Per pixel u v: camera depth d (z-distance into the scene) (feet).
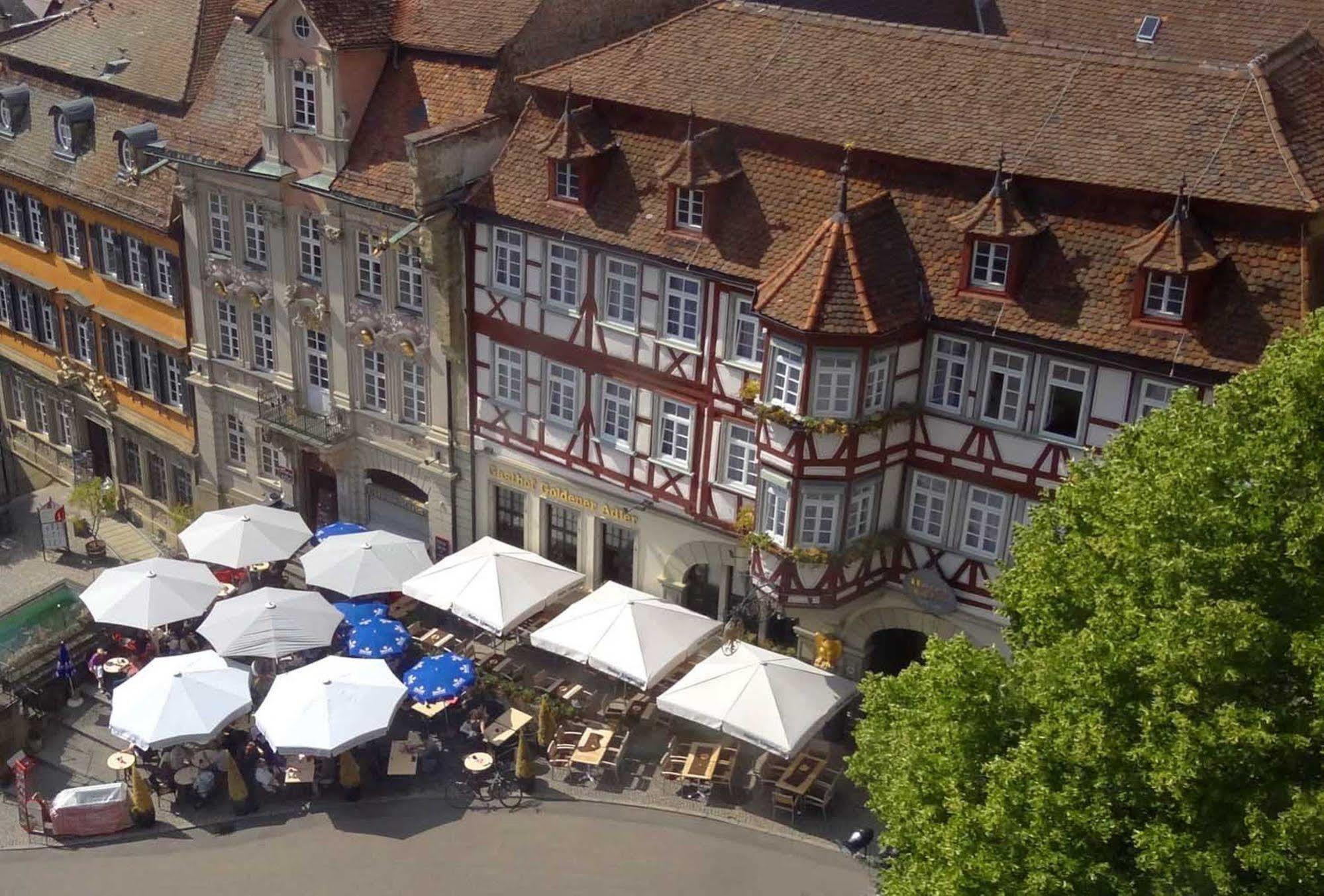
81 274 161.68
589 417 123.34
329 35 124.47
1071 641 76.33
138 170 148.77
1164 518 72.59
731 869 106.32
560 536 133.28
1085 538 81.56
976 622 109.70
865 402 103.60
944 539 109.29
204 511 159.53
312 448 142.20
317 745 108.78
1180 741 67.46
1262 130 95.14
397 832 110.73
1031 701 76.95
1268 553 69.72
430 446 136.15
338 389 140.77
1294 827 64.95
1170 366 93.97
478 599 123.75
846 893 103.71
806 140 107.86
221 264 144.25
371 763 117.08
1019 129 102.22
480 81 124.98
